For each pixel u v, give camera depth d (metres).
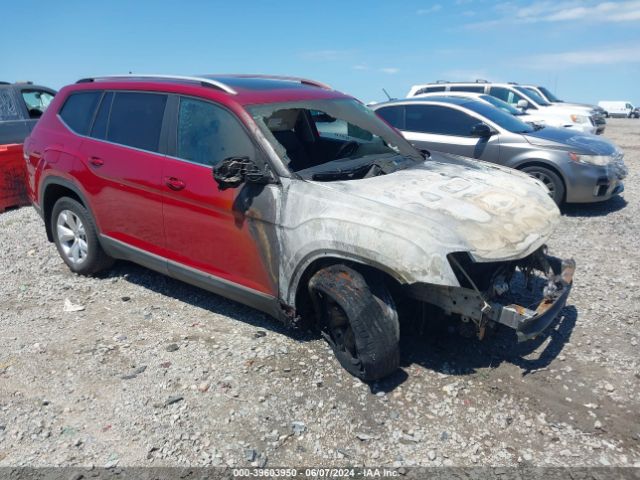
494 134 8.17
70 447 3.06
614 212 8.10
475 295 3.40
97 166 4.84
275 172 3.79
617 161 7.97
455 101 8.83
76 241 5.44
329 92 4.98
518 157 7.98
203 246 4.17
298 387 3.54
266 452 3.00
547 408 3.34
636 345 4.05
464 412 3.31
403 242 3.17
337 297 3.42
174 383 3.61
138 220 4.61
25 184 8.86
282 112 4.39
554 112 15.09
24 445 3.09
